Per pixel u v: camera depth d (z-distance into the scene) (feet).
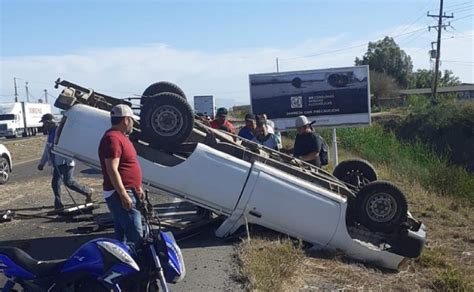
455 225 41.81
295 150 35.27
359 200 29.76
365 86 64.28
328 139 94.73
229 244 29.43
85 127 29.53
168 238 18.29
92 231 32.94
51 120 38.96
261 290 21.61
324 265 26.81
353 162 35.70
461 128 128.57
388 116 175.94
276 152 33.04
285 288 22.50
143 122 29.22
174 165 29.73
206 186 29.25
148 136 29.22
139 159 29.35
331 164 68.59
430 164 70.49
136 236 21.16
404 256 30.09
